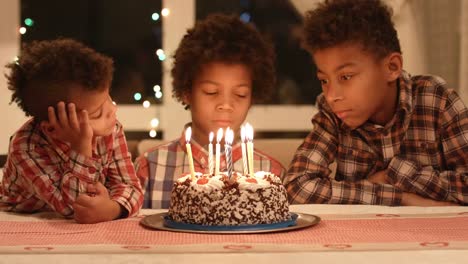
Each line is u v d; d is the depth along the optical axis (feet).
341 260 3.08
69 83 4.50
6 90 10.14
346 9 5.46
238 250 3.24
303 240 3.51
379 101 5.57
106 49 10.76
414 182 5.57
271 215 3.97
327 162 5.90
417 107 5.81
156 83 10.59
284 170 6.24
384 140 5.81
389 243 3.40
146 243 3.43
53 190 4.51
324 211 4.72
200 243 3.41
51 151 4.68
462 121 5.70
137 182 5.00
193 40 6.00
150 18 10.67
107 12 10.96
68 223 4.19
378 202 5.53
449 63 10.07
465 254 3.20
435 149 5.81
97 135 4.68
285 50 10.83
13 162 4.66
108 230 3.89
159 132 10.32
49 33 10.64
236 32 5.95
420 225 4.01
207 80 5.70
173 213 4.11
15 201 4.84
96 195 4.41
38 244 3.42
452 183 5.53
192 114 6.07
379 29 5.48
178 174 6.19
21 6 10.46
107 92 4.69
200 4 10.64
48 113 4.49
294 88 10.68
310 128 10.42
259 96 6.15
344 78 5.37
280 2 10.82
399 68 5.58
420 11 9.94
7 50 10.16
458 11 9.98
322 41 5.33
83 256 3.16
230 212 3.91
